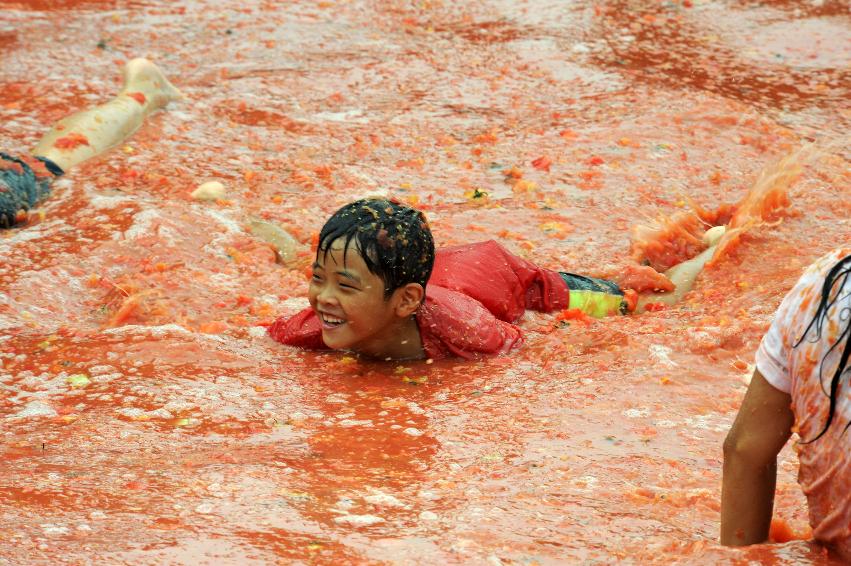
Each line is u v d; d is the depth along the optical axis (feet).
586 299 55.57
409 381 45.85
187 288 55.72
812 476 25.81
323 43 104.32
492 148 80.53
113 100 80.74
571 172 75.77
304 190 71.67
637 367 46.09
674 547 28.58
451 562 27.68
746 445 26.76
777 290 55.98
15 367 46.24
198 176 72.74
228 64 97.66
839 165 77.05
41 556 27.55
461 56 102.06
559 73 98.27
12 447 37.78
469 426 40.22
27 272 56.39
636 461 36.47
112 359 46.98
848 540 25.43
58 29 103.60
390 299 46.47
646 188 73.41
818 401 24.90
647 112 87.76
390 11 114.21
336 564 27.45
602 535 29.94
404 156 78.95
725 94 94.48
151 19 108.58
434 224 66.18
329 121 85.40
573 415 41.16
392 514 31.37
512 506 32.17
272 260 60.80
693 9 117.29
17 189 64.80
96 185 69.51
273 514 30.94
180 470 35.17
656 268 63.82
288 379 45.98
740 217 65.46
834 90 96.73
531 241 64.34
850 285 24.40
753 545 26.99
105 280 56.80
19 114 82.84
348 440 38.78
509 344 49.65
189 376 45.68
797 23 113.60
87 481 33.81
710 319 51.96
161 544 28.50
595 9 116.16
